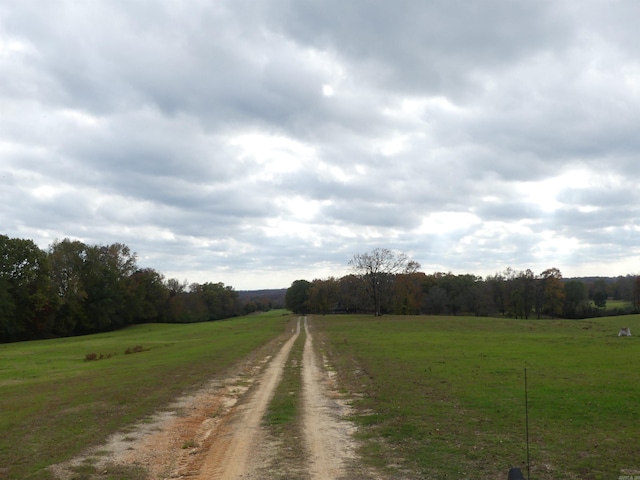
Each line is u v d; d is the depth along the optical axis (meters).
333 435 13.80
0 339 79.25
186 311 139.75
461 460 10.97
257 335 63.94
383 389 20.84
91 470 11.16
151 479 10.78
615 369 23.61
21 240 78.94
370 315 115.75
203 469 11.34
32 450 12.77
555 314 113.06
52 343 67.69
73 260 94.12
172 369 29.70
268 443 13.19
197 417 17.41
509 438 12.59
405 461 11.07
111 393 21.33
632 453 11.13
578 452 11.27
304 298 153.88
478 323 77.31
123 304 103.69
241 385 24.75
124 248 108.88
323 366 31.56
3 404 20.42
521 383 20.53
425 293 127.00
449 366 26.97
